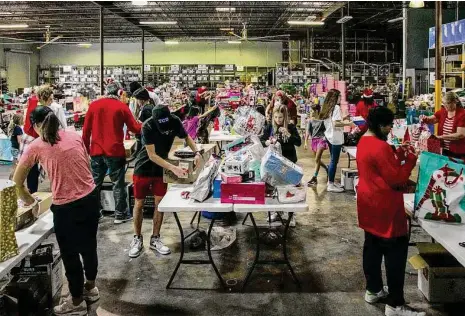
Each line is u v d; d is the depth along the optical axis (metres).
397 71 22.62
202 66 26.89
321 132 7.02
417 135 5.00
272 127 4.94
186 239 4.58
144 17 19.94
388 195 2.86
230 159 3.44
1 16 19.25
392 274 2.93
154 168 4.05
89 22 21.42
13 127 8.70
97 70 26.09
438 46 6.53
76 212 2.88
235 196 3.24
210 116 7.29
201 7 17.30
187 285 3.57
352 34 26.53
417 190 2.95
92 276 3.21
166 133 3.88
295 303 3.26
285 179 3.31
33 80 29.00
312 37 25.58
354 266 3.94
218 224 5.02
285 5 17.14
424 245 3.43
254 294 3.41
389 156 2.83
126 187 5.45
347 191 6.77
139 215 4.16
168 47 28.89
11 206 2.43
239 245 4.46
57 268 3.37
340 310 3.15
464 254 2.38
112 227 5.07
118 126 4.96
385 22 23.17
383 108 2.89
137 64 28.94
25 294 2.90
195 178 3.96
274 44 28.62
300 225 5.12
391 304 3.00
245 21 21.83
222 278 3.69
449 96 5.62
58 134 2.84
